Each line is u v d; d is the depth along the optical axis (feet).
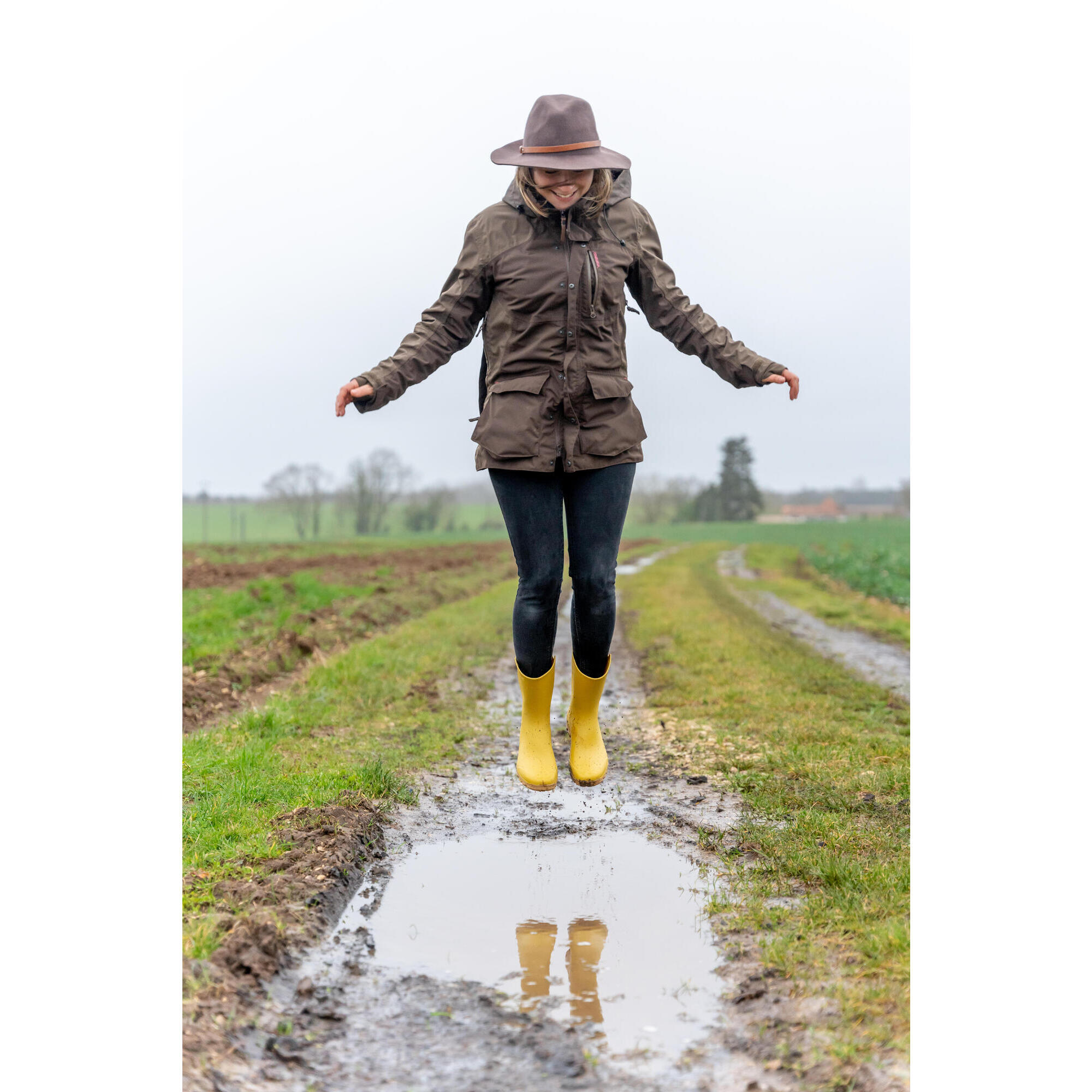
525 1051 7.86
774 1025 8.13
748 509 254.06
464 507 233.14
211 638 28.19
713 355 11.62
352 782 14.69
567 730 20.10
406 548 117.29
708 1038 8.03
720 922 10.32
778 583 73.26
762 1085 7.32
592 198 11.24
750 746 18.35
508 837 13.47
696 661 28.32
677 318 11.72
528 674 12.32
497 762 17.75
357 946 9.77
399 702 22.24
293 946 9.45
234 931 9.19
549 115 10.85
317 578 59.62
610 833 13.66
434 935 10.10
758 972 9.07
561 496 11.82
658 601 47.78
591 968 9.34
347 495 203.41
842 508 267.39
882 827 13.09
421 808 14.61
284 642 29.01
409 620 39.40
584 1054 7.79
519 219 11.27
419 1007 8.57
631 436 11.65
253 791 14.05
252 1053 7.70
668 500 258.16
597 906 10.87
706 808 14.69
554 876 11.85
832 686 24.58
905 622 43.96
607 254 11.32
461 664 28.07
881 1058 7.50
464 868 12.17
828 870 11.21
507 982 9.04
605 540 11.68
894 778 15.29
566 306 11.14
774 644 32.94
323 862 11.35
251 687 23.93
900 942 9.21
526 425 11.25
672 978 9.09
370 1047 7.91
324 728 19.56
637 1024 8.27
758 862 12.14
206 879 10.68
